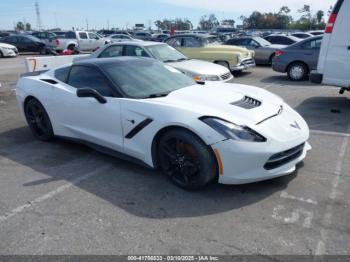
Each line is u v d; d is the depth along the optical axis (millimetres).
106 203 3125
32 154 4441
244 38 14812
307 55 10148
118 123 3676
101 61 4250
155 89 3873
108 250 2471
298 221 2754
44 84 4598
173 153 3332
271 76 11688
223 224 2748
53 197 3262
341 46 5906
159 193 3297
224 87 4125
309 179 3484
